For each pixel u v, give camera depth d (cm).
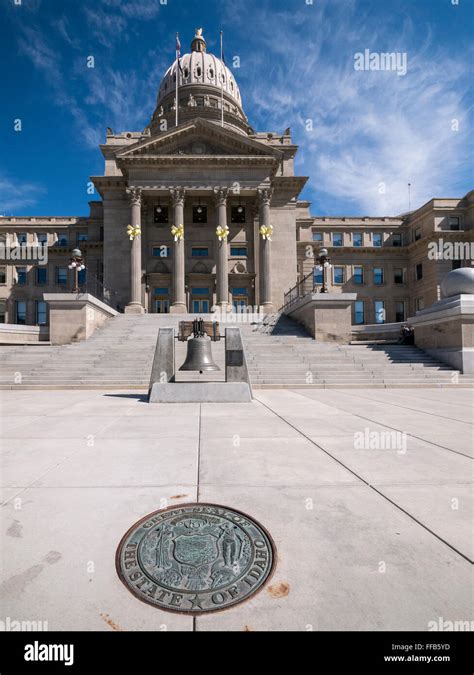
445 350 1709
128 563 241
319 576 228
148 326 2434
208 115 5306
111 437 569
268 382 1453
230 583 222
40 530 283
